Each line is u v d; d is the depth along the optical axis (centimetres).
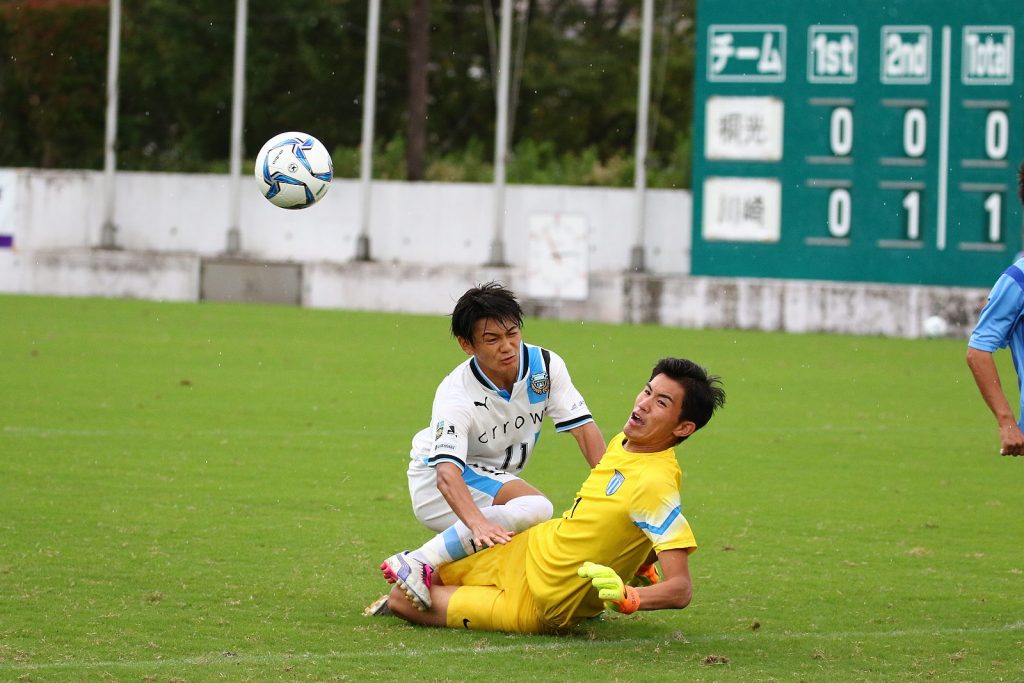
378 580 2377
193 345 6612
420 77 10756
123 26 11969
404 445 3947
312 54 12850
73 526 2723
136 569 2389
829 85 8362
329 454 3756
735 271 8638
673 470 1955
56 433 3938
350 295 9462
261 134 13300
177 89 12800
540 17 14012
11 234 9812
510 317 2066
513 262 9894
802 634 2089
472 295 2078
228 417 4384
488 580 2077
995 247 8188
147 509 2928
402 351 6656
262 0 12744
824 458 3900
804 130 8431
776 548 2739
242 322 7981
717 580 2452
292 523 2842
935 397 5362
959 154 8194
